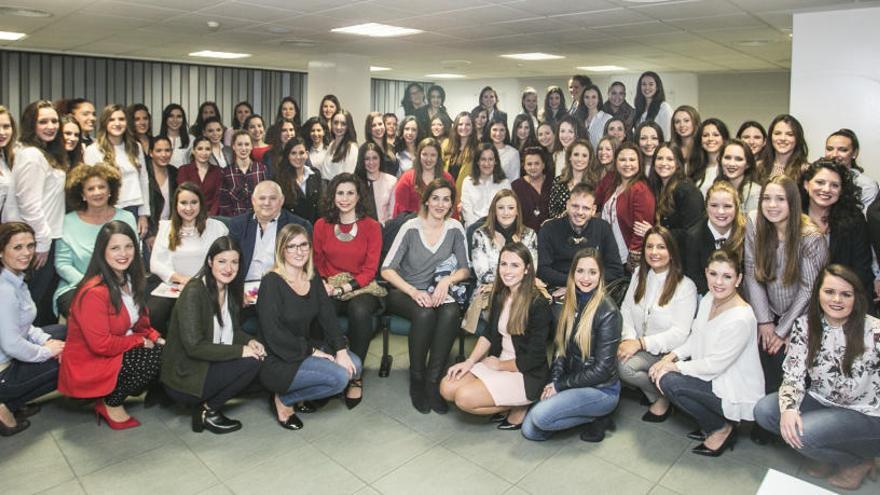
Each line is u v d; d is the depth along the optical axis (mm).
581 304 2951
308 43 7355
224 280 3037
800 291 2941
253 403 3367
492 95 6969
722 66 9773
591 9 4914
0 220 3531
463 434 3047
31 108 3637
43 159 3527
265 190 3629
